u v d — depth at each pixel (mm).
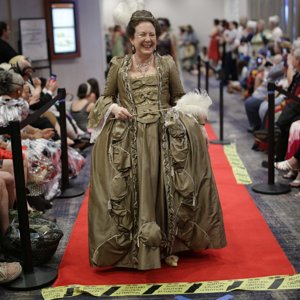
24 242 3262
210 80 15273
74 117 6906
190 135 3359
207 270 3357
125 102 3361
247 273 3311
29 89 5238
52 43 8672
